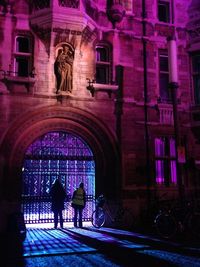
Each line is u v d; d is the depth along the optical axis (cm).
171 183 1391
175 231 1012
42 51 1288
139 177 1330
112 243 918
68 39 1288
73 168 1379
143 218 1285
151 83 1420
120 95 1360
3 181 1176
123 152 1321
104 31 1383
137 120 1367
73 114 1294
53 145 1336
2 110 1212
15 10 1286
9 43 1262
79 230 1179
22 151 1236
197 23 1491
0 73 1234
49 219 1356
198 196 1394
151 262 707
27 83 1249
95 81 1330
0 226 1134
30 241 954
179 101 1440
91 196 1357
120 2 1405
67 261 726
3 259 748
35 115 1248
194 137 1445
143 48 1438
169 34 1486
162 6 1523
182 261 714
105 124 1318
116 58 1382
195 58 1501
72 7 1263
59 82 1280
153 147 1374
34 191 1352
